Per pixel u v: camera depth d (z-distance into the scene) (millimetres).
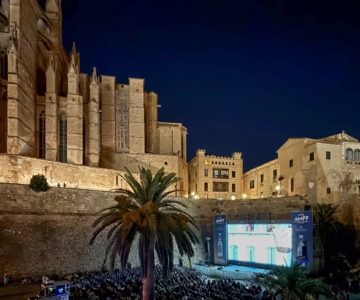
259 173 79562
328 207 48062
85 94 69438
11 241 37781
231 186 86938
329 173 57125
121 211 23547
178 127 82812
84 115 63531
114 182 59062
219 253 52594
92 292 26078
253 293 28734
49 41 64625
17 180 45719
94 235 23141
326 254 47375
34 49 58062
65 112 59531
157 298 25078
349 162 58219
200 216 59000
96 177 56500
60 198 42812
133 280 34156
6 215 37938
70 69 58188
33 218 39969
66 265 41531
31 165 47562
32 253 39125
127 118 72562
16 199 39125
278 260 46250
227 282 32969
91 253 44125
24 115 52125
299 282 19578
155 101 79812
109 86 71375
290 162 65125
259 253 49031
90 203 45719
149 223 21266
